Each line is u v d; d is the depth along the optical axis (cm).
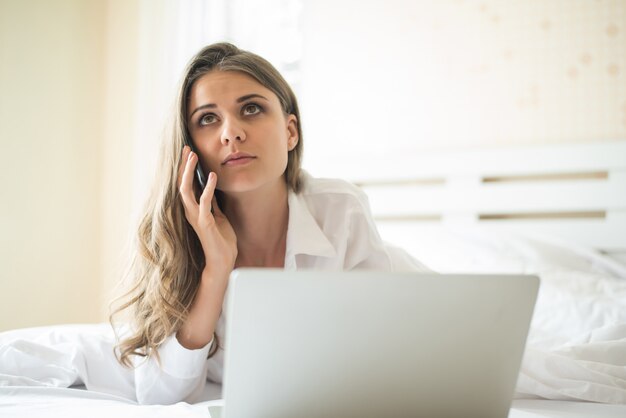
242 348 58
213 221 103
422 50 245
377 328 60
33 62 235
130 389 112
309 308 58
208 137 105
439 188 235
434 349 63
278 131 106
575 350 104
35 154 235
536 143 224
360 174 251
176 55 257
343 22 259
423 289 60
